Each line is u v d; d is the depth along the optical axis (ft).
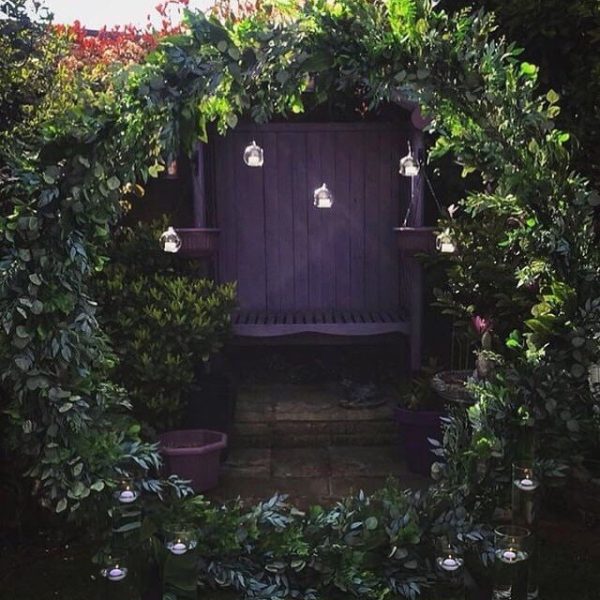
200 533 9.95
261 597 9.58
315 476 14.79
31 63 11.10
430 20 9.09
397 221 19.57
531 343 9.99
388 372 19.52
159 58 8.76
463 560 9.71
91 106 8.75
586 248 9.79
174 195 18.81
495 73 9.18
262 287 19.83
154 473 13.60
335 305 19.92
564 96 12.94
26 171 8.75
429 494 10.41
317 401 17.69
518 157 9.39
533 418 9.94
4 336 8.75
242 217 19.57
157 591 9.41
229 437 15.94
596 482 11.62
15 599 10.07
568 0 12.63
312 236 19.69
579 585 10.34
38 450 9.23
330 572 9.77
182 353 14.98
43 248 8.80
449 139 10.00
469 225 14.42
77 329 9.12
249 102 9.14
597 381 10.53
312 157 19.39
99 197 8.96
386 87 9.25
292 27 8.80
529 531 9.52
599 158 12.71
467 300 16.05
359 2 8.90
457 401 13.62
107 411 10.48
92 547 11.40
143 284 15.30
